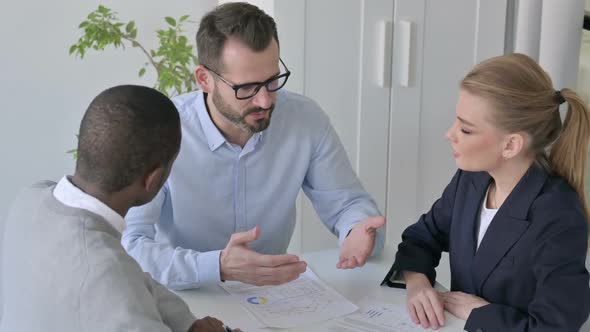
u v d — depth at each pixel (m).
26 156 2.50
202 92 1.65
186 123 1.65
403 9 2.36
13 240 1.05
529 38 2.40
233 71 1.48
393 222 2.54
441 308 1.35
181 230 1.71
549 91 1.31
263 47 1.47
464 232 1.46
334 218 1.79
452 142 1.36
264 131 1.68
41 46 2.43
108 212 1.02
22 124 2.47
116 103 1.00
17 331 0.99
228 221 1.72
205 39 1.51
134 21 2.49
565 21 2.29
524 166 1.36
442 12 2.43
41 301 0.96
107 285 0.94
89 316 0.93
